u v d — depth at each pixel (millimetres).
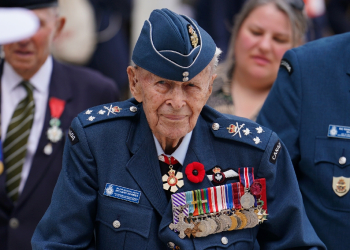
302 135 8625
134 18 19094
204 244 6969
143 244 6922
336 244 8336
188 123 6699
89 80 11875
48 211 7246
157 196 7078
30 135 10766
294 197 7316
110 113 7402
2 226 10398
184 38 6293
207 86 6660
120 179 7102
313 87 8695
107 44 17172
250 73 11906
